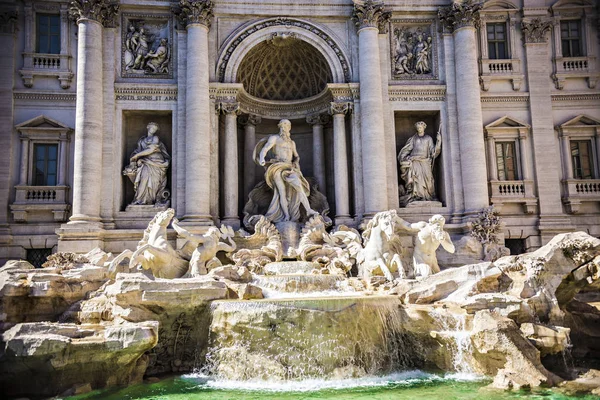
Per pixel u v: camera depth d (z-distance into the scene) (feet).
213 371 51.72
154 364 54.34
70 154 86.28
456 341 51.01
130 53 87.97
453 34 92.38
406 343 55.26
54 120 85.87
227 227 79.46
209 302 53.93
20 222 83.87
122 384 48.57
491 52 97.40
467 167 87.71
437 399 42.50
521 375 46.70
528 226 92.73
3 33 86.43
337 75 90.43
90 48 82.84
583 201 93.09
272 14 90.43
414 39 94.48
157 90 86.74
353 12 89.86
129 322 50.06
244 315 50.70
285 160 86.53
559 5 97.40
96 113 82.28
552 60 97.14
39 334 44.80
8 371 44.65
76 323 53.21
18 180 84.58
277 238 80.23
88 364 45.83
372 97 86.94
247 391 46.09
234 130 87.25
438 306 55.06
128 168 84.99
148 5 87.61
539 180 93.20
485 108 95.20
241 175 94.94
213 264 67.92
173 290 52.60
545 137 94.48
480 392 44.73
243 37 89.35
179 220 83.66
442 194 90.74
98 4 83.66
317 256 77.61
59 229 77.92
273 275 66.39
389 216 66.18
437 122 92.99
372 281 62.69
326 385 47.65
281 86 97.81
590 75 96.17
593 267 58.95
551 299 58.23
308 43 91.15
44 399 44.09
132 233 81.61
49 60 87.61
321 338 49.93
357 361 50.83
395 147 91.56
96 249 72.59
